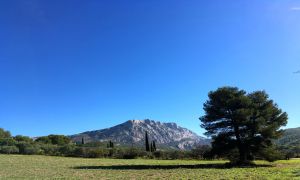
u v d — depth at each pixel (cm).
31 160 8169
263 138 6262
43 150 11406
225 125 6372
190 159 9944
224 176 4309
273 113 6462
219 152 6400
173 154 10181
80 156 10675
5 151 11056
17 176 4428
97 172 5078
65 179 4088
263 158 6412
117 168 5909
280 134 6341
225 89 6419
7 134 15600
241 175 4391
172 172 5009
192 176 4372
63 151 11169
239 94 6462
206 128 6506
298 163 6888
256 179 3916
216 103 6397
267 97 6562
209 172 4916
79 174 4753
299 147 11712
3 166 6219
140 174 4731
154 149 12256
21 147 11300
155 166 6425
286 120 6525
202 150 10056
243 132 6319
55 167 6144
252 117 6341
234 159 6638
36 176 4441
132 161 8500
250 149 6350
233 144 6312
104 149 10694
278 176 4134
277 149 6644
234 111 6234
